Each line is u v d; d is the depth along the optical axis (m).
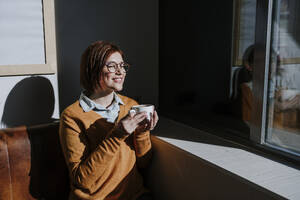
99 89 1.08
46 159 1.14
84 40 1.40
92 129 1.04
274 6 0.90
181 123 1.41
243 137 1.09
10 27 1.20
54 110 1.37
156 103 1.64
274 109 0.95
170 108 1.53
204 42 1.23
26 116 1.29
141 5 1.54
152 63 1.62
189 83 1.36
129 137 1.14
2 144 1.05
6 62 1.21
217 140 1.14
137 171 1.21
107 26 1.45
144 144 1.12
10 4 1.19
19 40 1.23
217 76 1.17
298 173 0.83
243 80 1.06
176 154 1.06
